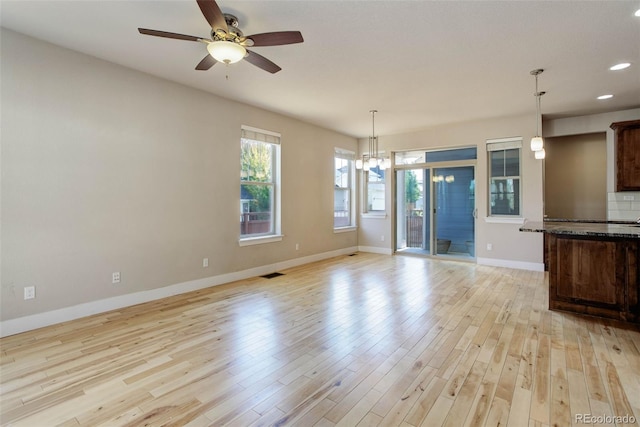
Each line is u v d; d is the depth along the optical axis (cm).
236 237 470
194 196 416
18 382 210
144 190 367
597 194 566
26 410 183
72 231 314
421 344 264
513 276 494
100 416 177
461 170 621
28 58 286
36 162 291
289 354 249
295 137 567
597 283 319
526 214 538
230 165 459
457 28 268
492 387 203
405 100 456
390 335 282
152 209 375
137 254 363
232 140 461
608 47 301
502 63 335
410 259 639
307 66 342
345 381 211
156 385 207
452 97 442
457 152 621
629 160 475
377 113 523
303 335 283
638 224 400
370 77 372
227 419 175
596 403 186
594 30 271
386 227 701
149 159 371
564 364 231
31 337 276
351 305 362
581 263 327
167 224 389
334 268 557
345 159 716
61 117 306
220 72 362
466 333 285
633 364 230
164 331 290
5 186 276
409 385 206
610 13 246
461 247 625
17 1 233
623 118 504
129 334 284
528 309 346
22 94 284
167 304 363
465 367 228
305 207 594
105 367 229
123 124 349
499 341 269
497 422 171
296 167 571
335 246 673
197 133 417
